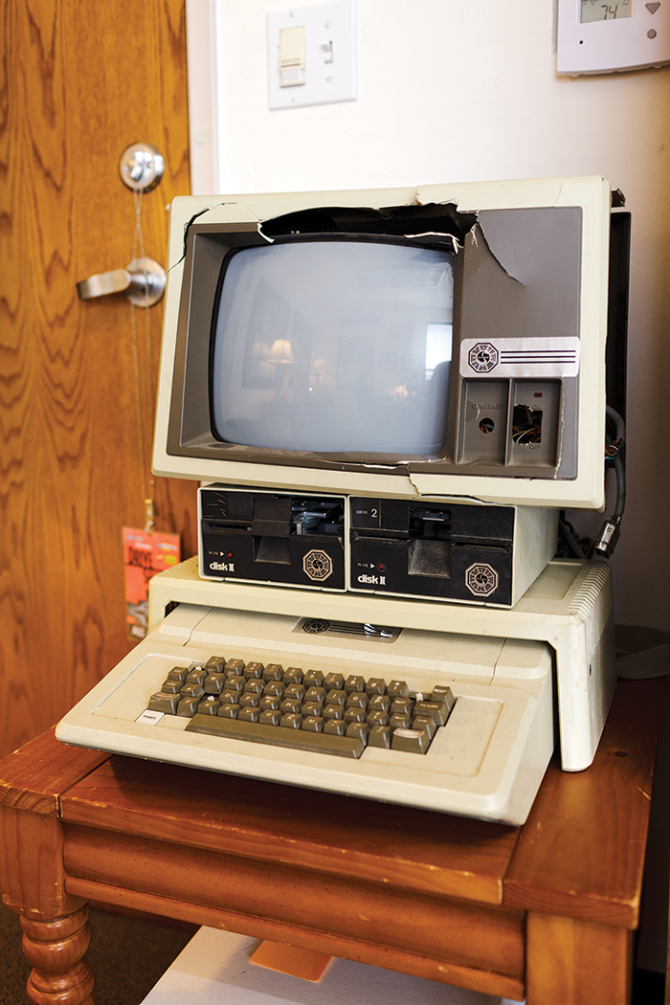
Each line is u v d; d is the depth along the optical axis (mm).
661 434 1036
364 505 792
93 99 1254
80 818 702
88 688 1468
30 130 1308
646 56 966
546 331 707
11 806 731
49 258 1334
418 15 1077
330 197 785
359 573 803
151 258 1258
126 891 735
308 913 669
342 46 1115
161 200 1237
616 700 908
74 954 786
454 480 737
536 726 678
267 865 675
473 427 742
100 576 1410
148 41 1202
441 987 845
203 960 891
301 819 663
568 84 1020
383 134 1121
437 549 789
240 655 789
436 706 667
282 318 833
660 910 1101
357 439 810
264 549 855
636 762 752
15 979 1261
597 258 698
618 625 1083
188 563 955
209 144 1195
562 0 988
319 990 840
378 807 682
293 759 641
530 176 1057
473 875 583
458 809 585
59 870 752
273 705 701
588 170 1028
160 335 1271
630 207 1015
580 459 702
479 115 1068
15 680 1528
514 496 720
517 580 756
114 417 1337
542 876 580
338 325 806
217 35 1180
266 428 851
